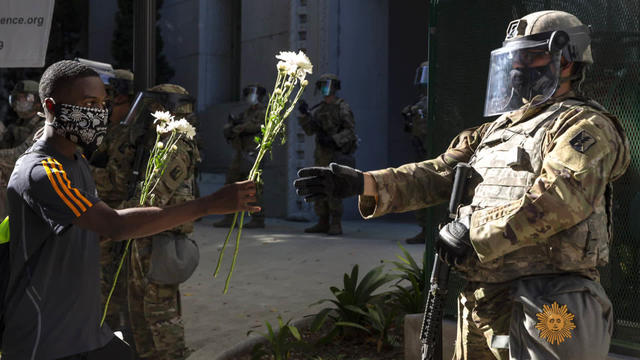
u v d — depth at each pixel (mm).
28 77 18750
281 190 12156
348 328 4605
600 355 1894
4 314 2086
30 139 4996
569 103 2084
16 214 2068
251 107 10422
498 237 1911
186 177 3273
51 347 2055
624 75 3047
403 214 12758
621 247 3057
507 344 2064
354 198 12570
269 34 12875
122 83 3736
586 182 1868
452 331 3576
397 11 13742
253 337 4477
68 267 2111
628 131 3035
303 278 6469
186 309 5273
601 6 3104
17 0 4402
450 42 3725
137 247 3246
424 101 8453
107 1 18719
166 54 16719
